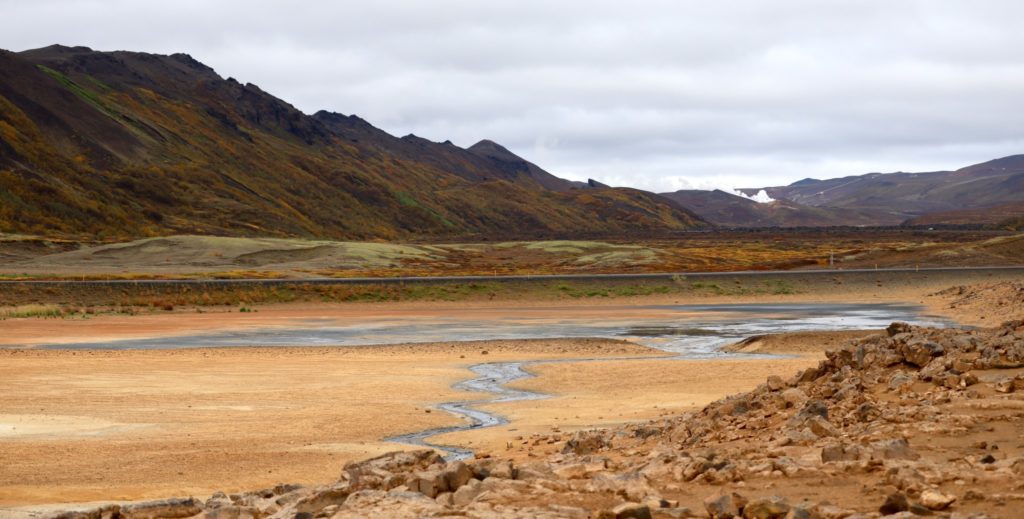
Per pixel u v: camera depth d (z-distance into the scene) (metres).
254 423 33.16
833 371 23.81
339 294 105.06
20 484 23.09
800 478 13.34
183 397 39.97
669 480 14.03
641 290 111.88
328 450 27.69
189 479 23.77
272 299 102.69
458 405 37.69
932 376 20.47
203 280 108.38
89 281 104.94
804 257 180.75
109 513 14.50
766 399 22.58
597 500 12.36
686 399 38.41
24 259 157.62
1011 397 18.02
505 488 12.92
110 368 50.69
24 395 40.19
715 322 82.69
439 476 13.45
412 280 110.00
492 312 95.88
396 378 46.97
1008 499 11.19
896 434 16.17
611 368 50.03
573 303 106.38
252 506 14.25
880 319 82.50
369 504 12.40
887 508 10.84
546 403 37.88
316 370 50.34
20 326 77.69
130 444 28.84
